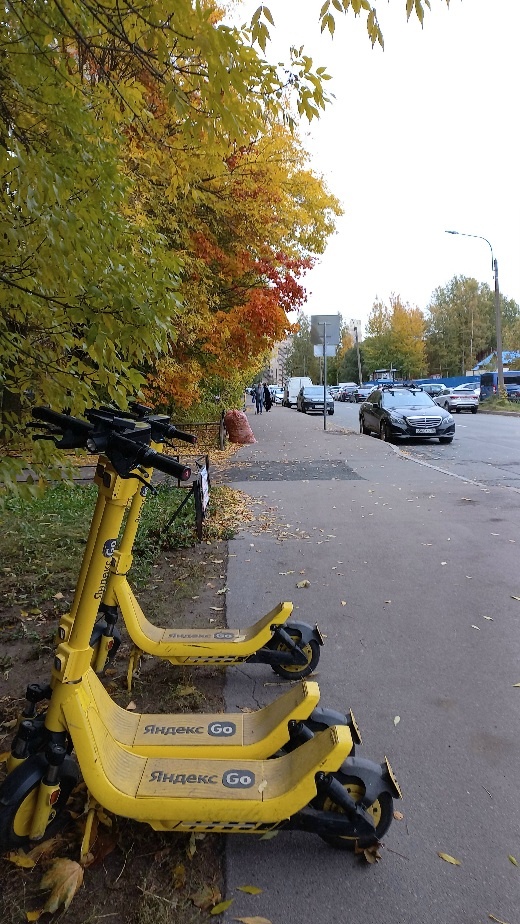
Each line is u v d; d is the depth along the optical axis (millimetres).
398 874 2348
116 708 2934
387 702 3578
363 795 2398
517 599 5195
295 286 12844
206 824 2318
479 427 23578
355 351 90438
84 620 2334
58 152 3617
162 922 2117
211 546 6797
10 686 3713
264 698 3668
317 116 3801
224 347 12750
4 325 3697
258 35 3107
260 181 10203
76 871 2262
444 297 77875
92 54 3613
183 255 9898
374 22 3055
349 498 9625
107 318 3445
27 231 3254
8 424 3762
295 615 4840
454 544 6898
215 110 3496
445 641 4391
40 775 2297
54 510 8211
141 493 3467
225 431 17406
